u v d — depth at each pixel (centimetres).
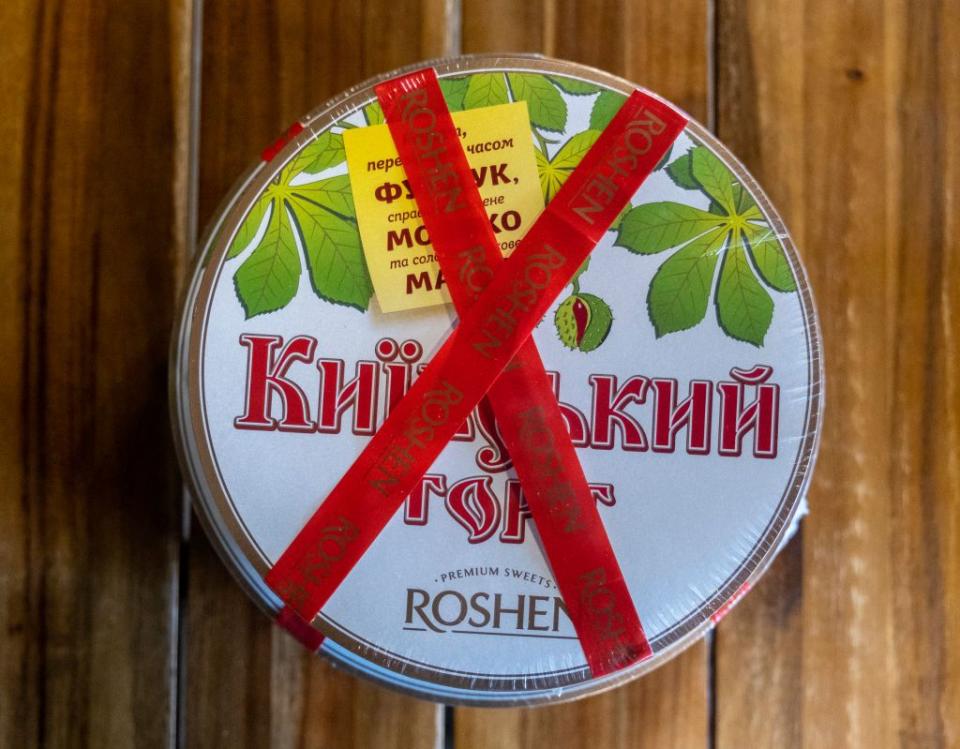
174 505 51
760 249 41
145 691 50
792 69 52
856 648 51
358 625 40
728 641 51
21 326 50
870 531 52
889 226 52
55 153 51
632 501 40
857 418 52
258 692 50
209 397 40
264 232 41
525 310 40
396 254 41
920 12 53
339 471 40
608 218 41
